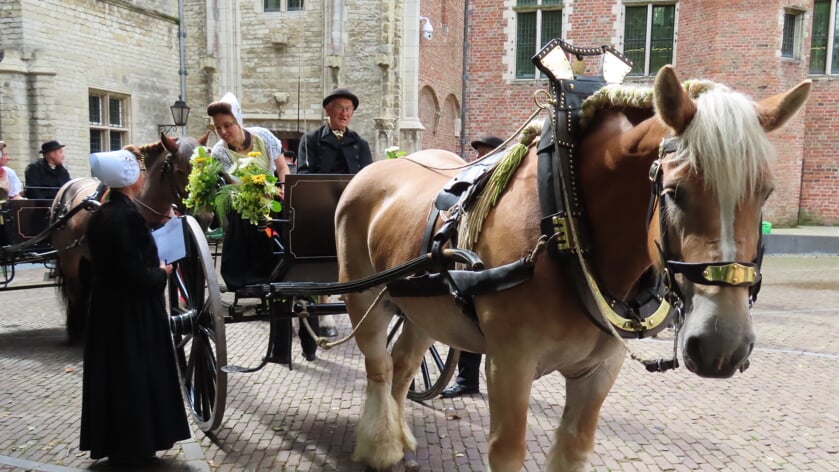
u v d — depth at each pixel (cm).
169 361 357
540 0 1769
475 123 1869
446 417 437
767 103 181
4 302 870
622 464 364
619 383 517
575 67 254
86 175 1385
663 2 1666
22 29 1245
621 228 215
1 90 1245
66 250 590
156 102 1576
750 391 498
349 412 444
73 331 630
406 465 351
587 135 228
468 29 1841
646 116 215
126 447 339
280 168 530
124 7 1463
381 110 1545
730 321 161
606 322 213
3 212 643
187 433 362
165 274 356
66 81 1331
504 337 231
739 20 1564
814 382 523
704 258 165
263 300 408
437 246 255
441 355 584
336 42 1541
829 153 1692
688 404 467
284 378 522
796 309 851
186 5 1622
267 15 1590
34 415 436
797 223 1652
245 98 1630
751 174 160
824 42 1698
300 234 400
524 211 232
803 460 370
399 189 322
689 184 167
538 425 425
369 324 343
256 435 402
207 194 413
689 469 357
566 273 220
